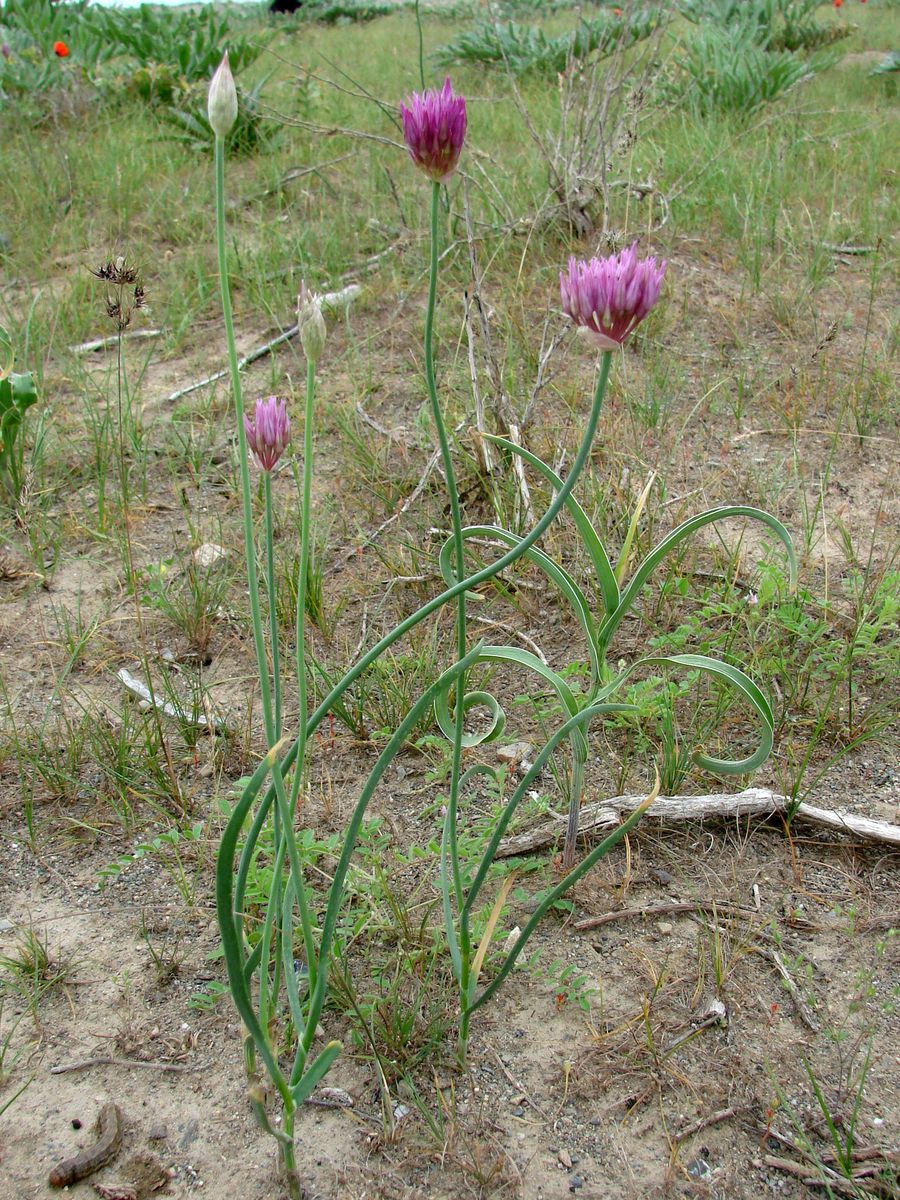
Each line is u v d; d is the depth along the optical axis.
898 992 0.59
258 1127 0.54
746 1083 0.55
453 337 1.33
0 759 0.78
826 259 1.48
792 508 1.01
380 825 0.67
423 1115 0.53
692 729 0.76
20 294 1.57
